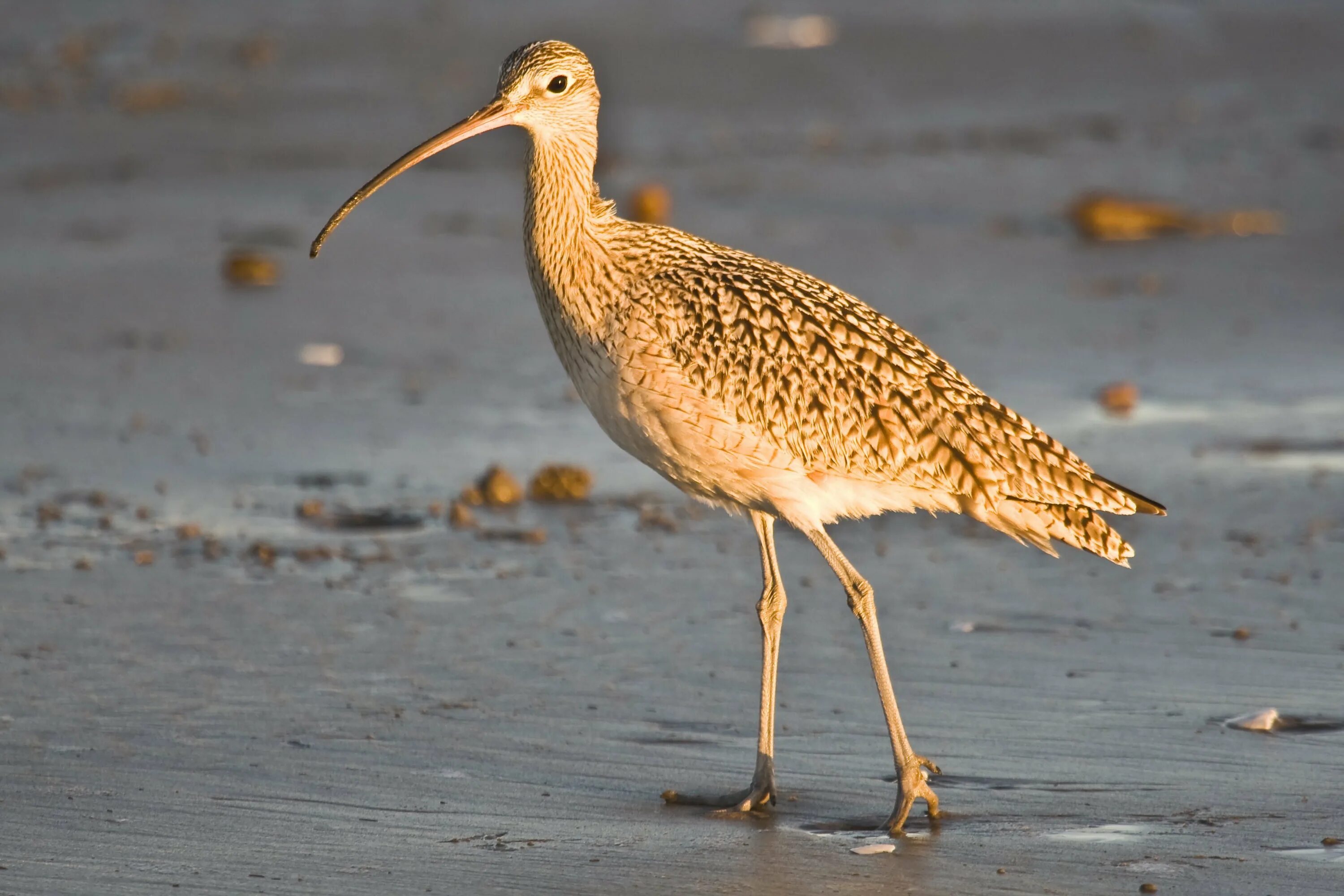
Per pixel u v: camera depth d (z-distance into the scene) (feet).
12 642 37.99
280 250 82.17
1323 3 142.72
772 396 31.71
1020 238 85.15
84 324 68.90
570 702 35.29
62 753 32.09
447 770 31.76
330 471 52.34
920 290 74.79
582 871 27.32
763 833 29.01
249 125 108.68
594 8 135.44
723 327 31.99
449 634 39.29
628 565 44.68
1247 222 87.30
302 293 74.49
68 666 36.68
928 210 90.63
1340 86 123.13
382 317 70.90
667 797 30.66
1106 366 63.82
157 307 71.72
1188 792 30.42
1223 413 58.18
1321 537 46.19
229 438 55.42
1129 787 30.78
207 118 109.70
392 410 58.95
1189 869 27.14
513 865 27.53
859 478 32.17
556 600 41.78
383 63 121.39
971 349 65.62
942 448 31.81
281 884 26.66
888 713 30.07
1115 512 32.19
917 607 41.60
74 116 108.88
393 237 85.15
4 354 64.44
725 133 109.81
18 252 80.74
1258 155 104.06
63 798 30.04
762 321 31.99
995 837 28.63
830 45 128.36
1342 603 41.01
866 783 31.37
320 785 30.89
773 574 32.45
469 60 122.42
